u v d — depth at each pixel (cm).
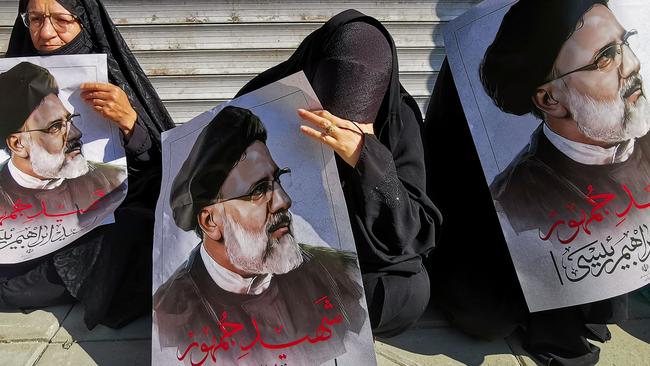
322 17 288
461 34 147
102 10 186
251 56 293
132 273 170
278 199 138
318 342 133
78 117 173
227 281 139
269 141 139
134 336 167
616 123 140
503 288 158
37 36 181
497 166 145
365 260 148
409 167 151
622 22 138
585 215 143
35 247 167
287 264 137
